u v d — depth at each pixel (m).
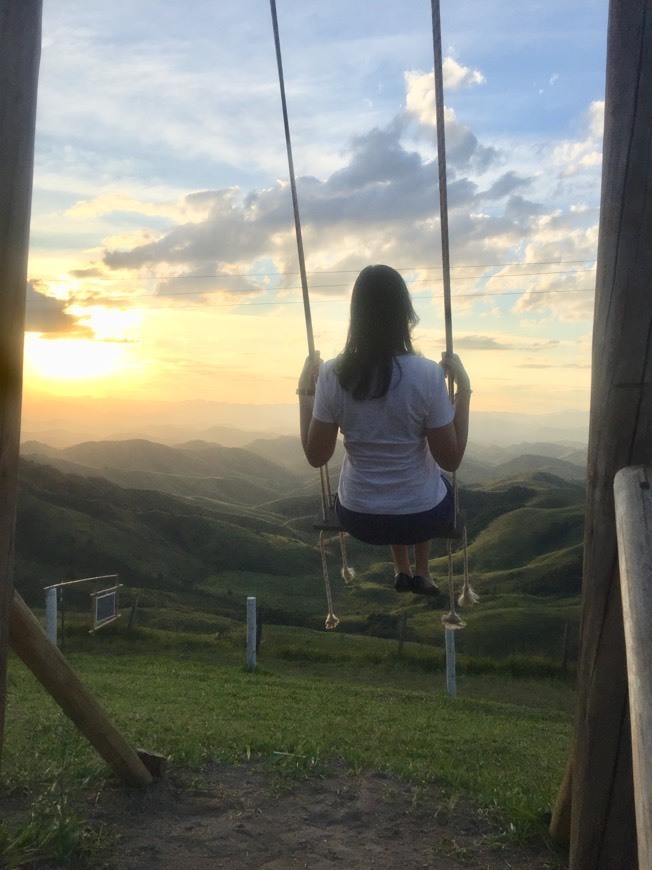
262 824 3.43
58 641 18.20
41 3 2.26
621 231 2.36
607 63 2.40
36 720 5.65
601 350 2.45
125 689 10.16
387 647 25.97
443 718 10.06
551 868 3.15
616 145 2.36
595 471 2.48
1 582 2.30
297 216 3.64
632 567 1.90
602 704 2.51
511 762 6.52
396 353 2.72
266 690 11.38
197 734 5.37
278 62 3.65
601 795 2.53
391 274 2.74
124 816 3.38
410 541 2.92
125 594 75.62
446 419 2.76
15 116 2.19
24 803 3.42
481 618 63.88
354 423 2.79
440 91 3.32
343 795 3.83
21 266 2.23
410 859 3.18
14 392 2.24
